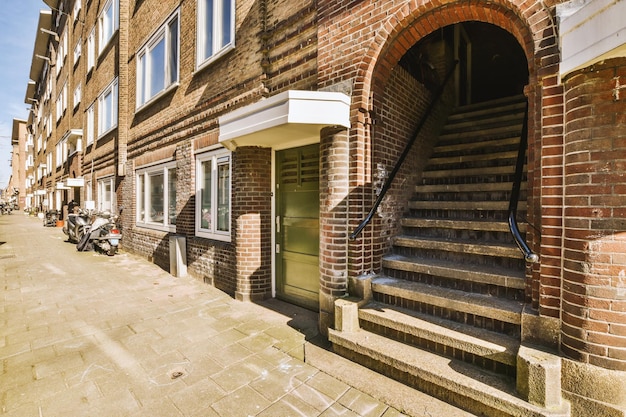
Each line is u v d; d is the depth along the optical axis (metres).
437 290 3.16
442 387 2.45
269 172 4.98
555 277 2.25
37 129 31.44
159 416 2.37
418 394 2.53
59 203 19.84
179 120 6.81
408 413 2.39
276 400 2.55
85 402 2.51
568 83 2.14
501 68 8.37
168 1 7.33
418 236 4.05
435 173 4.75
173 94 7.06
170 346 3.45
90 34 13.38
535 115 2.42
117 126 10.09
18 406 2.45
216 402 2.52
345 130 3.49
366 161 3.52
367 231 3.57
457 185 4.30
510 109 5.52
